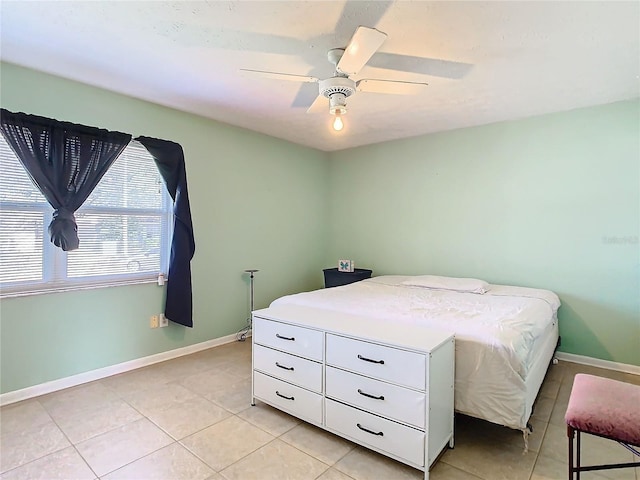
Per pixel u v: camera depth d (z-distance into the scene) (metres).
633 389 1.55
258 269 4.12
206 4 1.77
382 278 4.04
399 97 2.98
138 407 2.41
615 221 3.11
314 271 4.86
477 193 3.80
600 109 3.15
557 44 2.12
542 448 1.96
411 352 1.73
